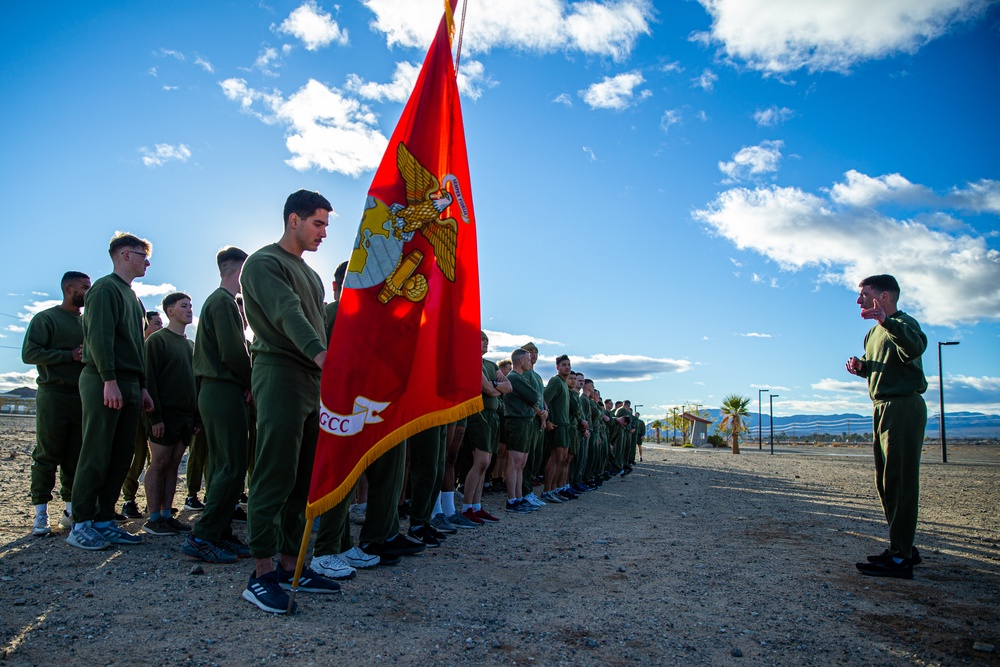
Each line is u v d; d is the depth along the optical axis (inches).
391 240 146.4
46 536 200.7
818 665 121.3
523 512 327.6
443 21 161.8
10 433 759.7
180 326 222.4
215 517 173.5
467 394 152.7
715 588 175.3
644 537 257.1
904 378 192.1
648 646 129.1
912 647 131.3
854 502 403.9
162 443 209.0
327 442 131.8
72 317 216.8
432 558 203.2
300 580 147.9
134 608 134.9
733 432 1697.8
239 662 108.9
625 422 622.2
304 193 153.9
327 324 209.2
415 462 226.7
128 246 195.8
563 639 131.6
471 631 133.0
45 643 114.7
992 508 380.5
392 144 150.9
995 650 129.0
